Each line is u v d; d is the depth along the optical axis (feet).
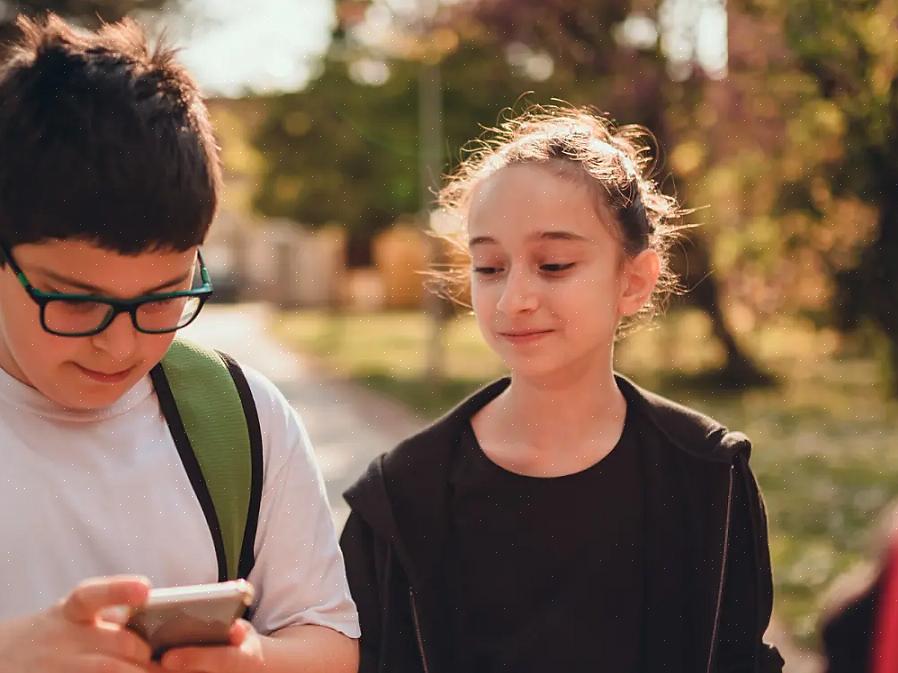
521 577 7.57
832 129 32.76
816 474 29.73
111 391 4.99
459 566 7.70
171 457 5.51
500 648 7.53
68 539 5.24
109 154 4.73
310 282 131.75
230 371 5.81
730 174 45.85
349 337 95.55
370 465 7.95
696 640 7.63
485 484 7.65
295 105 81.61
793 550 20.45
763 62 38.75
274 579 5.66
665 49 50.44
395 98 78.43
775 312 43.83
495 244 7.71
